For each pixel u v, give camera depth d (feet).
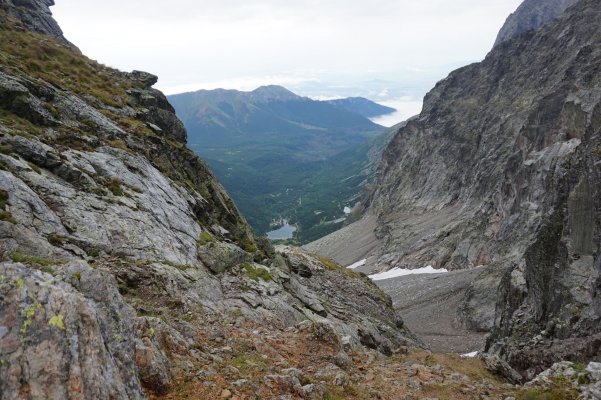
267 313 90.22
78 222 74.79
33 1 225.56
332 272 215.92
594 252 186.80
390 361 88.07
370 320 165.99
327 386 58.03
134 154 110.83
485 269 384.47
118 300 42.11
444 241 540.93
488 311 314.35
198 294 81.51
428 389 67.36
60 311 31.91
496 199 519.60
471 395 66.95
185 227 102.68
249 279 101.76
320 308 118.52
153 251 82.38
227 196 165.37
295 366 64.18
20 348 28.96
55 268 40.27
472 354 268.21
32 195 70.44
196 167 147.54
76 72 145.59
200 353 55.52
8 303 30.50
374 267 591.37
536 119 494.18
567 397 62.44
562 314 174.70
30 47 140.77
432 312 361.30
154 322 53.78
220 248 104.88
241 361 57.57
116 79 161.58
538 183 424.05
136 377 38.14
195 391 44.73
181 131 166.40
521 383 89.92
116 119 127.13
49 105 105.09
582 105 406.41
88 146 100.89
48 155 83.76
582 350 130.41
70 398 29.01
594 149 215.72
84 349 31.91
